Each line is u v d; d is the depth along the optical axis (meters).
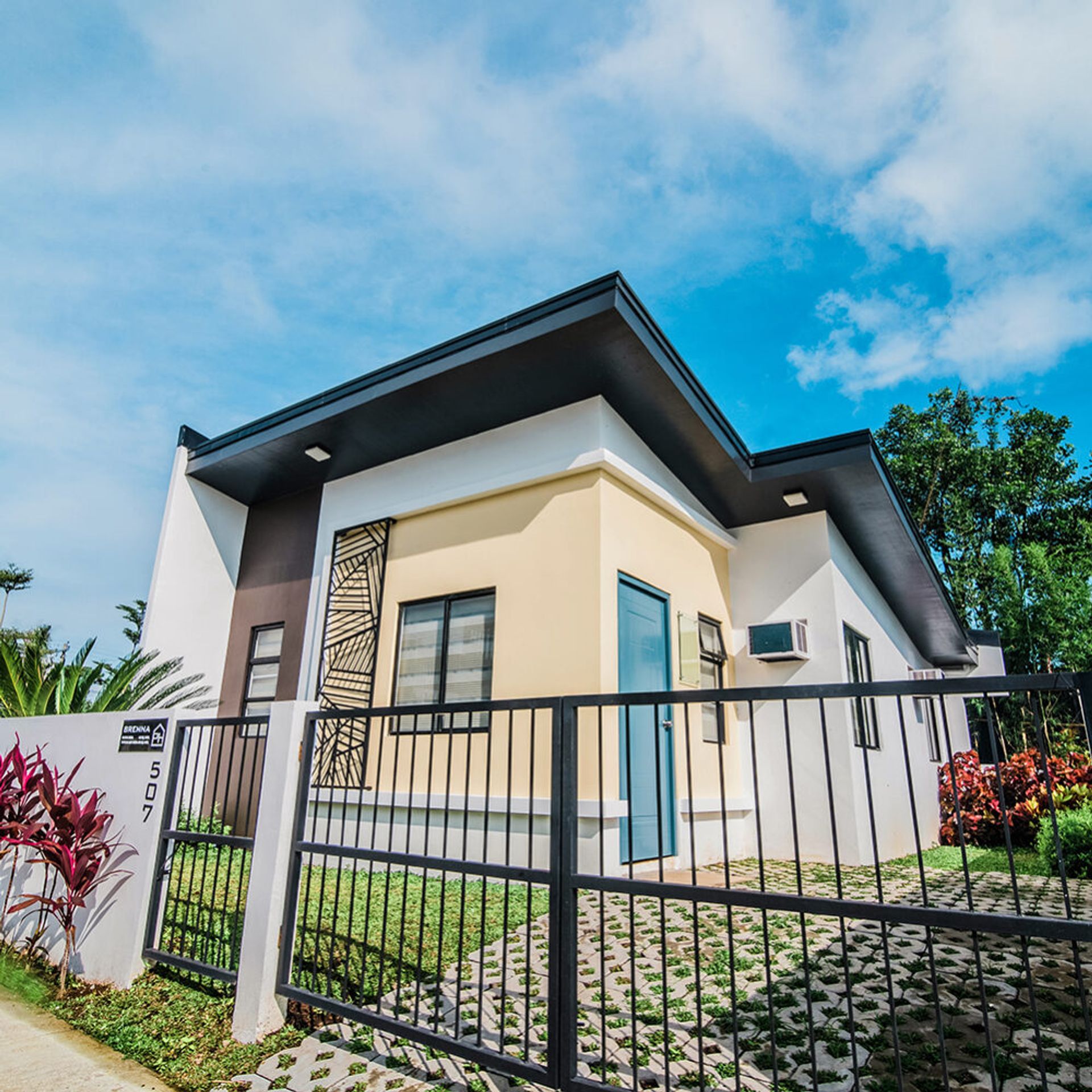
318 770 7.07
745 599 8.41
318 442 7.51
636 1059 2.40
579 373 6.00
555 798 2.70
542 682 5.91
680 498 7.48
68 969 4.27
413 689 6.88
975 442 23.98
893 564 9.59
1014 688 1.99
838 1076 2.63
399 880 5.72
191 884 3.97
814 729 7.56
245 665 8.75
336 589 7.96
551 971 2.54
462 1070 2.84
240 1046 3.15
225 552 9.18
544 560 6.24
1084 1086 2.52
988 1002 3.26
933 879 6.63
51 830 4.17
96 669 7.30
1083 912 5.04
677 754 6.69
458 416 6.82
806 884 6.04
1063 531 21.75
